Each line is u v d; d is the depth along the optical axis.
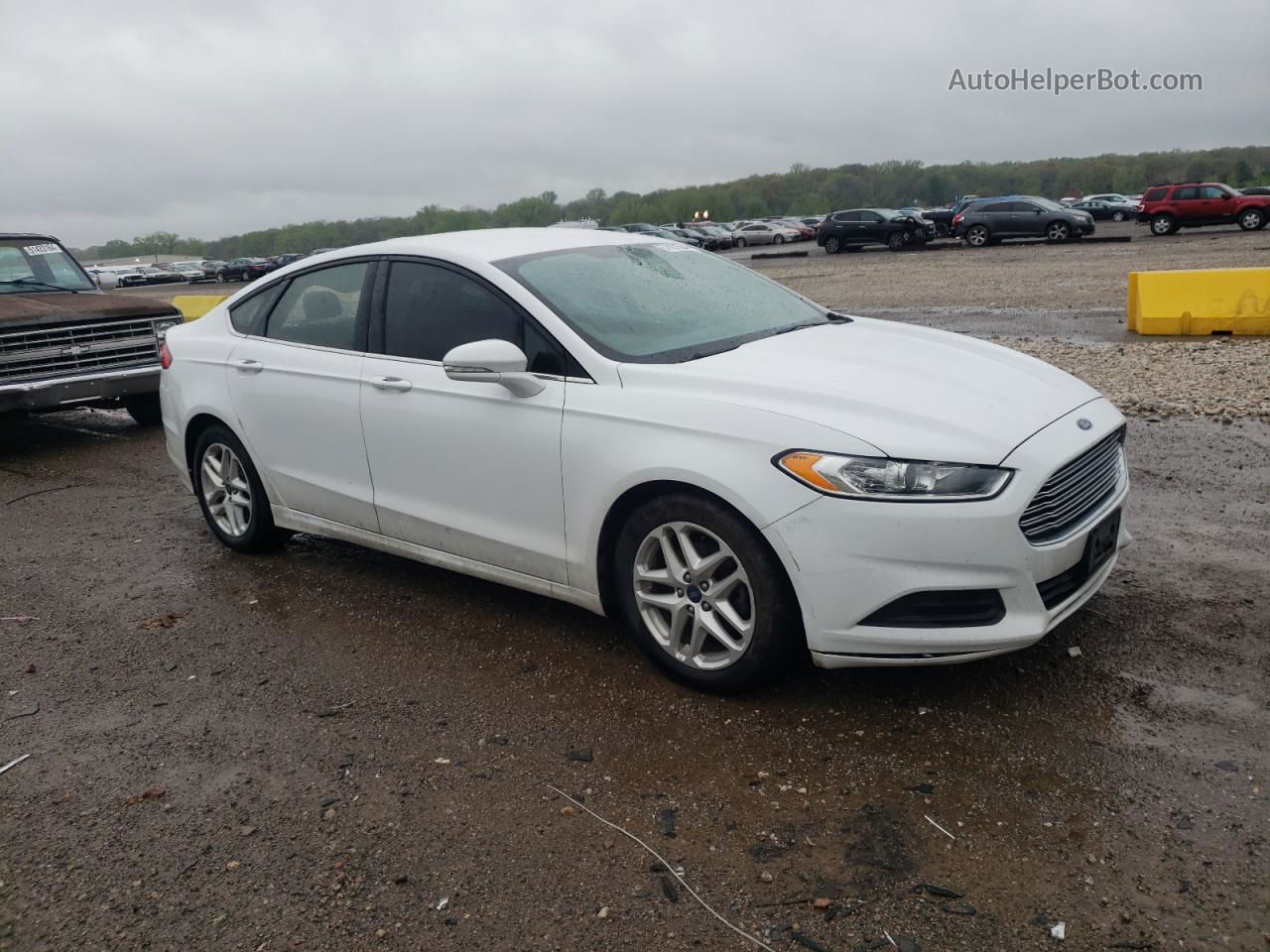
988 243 33.03
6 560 5.21
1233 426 6.54
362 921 2.40
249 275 56.84
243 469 4.86
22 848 2.76
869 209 36.19
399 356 4.07
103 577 4.88
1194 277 10.93
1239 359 8.92
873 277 23.14
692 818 2.71
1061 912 2.28
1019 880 2.39
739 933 2.29
